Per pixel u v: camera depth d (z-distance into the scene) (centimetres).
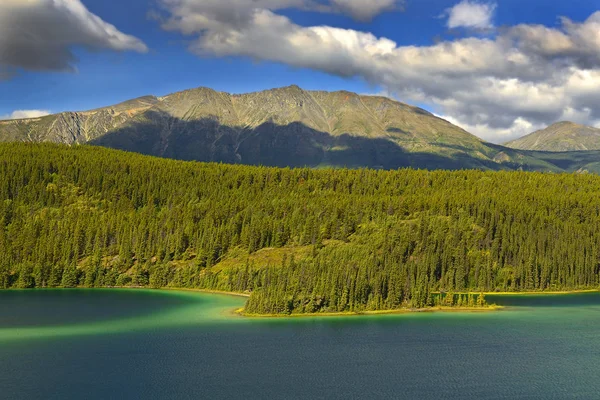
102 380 15100
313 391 14712
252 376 15688
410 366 16812
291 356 17638
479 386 15275
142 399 13888
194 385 14888
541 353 18300
